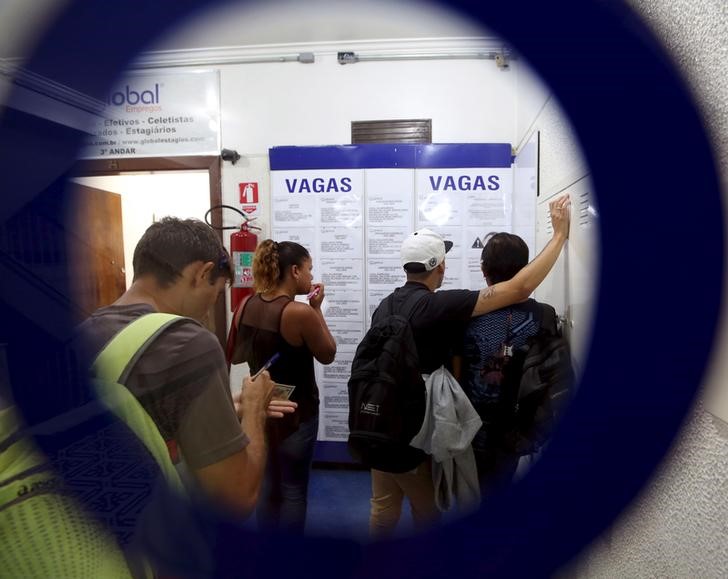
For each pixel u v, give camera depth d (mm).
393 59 2021
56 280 598
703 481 411
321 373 2203
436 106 2039
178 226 628
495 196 2029
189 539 459
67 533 418
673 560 457
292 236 2150
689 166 394
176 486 479
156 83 2098
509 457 949
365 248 2127
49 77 550
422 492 1074
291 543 454
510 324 994
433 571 427
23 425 425
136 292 593
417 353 1021
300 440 1208
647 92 402
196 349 529
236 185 2172
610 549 452
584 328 692
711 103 391
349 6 1578
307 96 2102
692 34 401
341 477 2131
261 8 1531
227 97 2121
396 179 2074
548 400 885
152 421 479
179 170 2135
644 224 423
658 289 416
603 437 434
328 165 2098
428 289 1113
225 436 541
